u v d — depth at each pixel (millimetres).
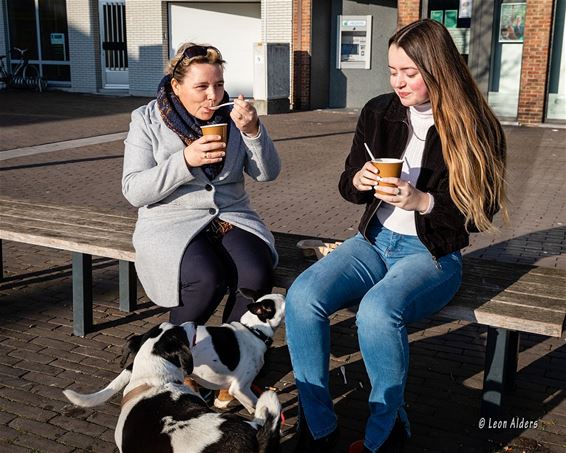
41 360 4113
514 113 15836
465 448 3264
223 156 3336
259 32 20953
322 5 18859
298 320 2992
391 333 2859
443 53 2971
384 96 3379
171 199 3590
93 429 3391
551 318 3006
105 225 4578
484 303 3197
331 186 9391
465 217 3068
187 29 21406
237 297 3580
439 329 4664
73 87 23516
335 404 3682
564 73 15102
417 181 3172
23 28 23938
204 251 3486
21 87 23797
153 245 3502
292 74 19094
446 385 3887
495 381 3348
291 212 7938
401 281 2996
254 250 3557
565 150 12172
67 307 4941
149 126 3574
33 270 5699
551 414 3570
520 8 15227
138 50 22047
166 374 2850
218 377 3312
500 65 15758
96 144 12930
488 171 3041
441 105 2971
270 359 4078
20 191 8859
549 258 6172
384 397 2939
